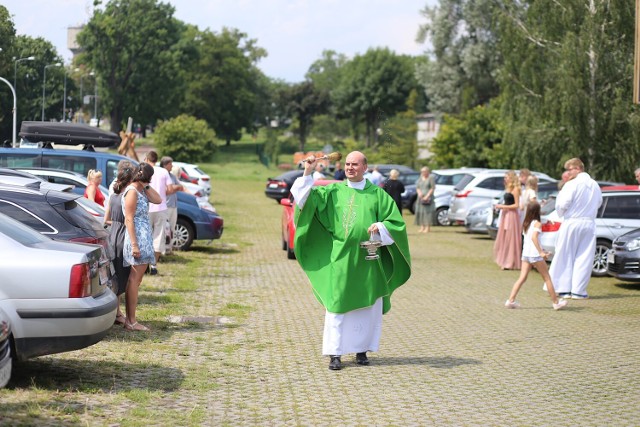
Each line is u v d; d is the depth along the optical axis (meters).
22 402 7.68
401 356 10.74
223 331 12.05
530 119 40.56
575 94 37.91
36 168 17.44
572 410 8.42
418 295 16.31
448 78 68.56
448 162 54.31
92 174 16.11
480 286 17.83
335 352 9.86
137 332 11.58
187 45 114.38
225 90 121.62
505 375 9.85
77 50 120.50
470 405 8.47
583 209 16.41
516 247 20.78
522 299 16.14
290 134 131.12
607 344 11.95
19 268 8.02
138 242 11.53
